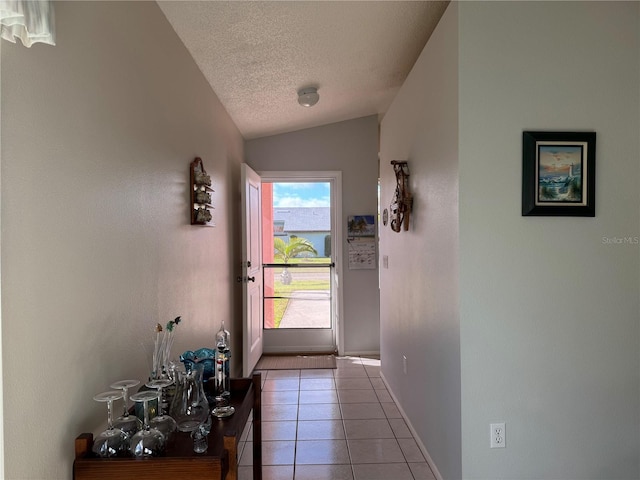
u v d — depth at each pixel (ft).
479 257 6.29
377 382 12.49
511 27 6.27
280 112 12.98
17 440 3.37
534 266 6.33
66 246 4.03
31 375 3.54
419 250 8.43
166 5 6.71
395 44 9.16
